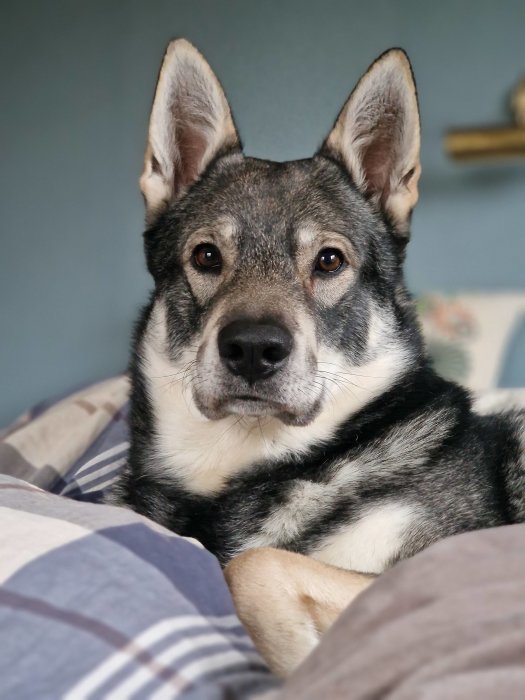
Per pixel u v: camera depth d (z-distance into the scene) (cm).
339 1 575
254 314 204
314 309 220
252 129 277
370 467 208
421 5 570
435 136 573
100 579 123
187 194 244
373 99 240
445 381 239
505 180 564
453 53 568
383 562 193
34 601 119
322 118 278
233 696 113
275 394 202
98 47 614
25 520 135
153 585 125
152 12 606
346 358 222
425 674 97
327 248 226
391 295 237
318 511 202
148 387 233
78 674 111
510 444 223
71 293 622
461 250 573
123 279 617
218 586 137
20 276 626
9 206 625
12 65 622
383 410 222
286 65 342
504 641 99
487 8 564
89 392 313
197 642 119
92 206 618
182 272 231
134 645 114
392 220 241
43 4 618
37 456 277
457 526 197
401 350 232
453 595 109
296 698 104
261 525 203
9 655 113
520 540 120
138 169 614
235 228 226
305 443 216
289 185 235
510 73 563
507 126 555
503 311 482
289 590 166
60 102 619
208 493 216
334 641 113
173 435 224
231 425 216
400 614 110
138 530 136
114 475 269
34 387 625
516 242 566
